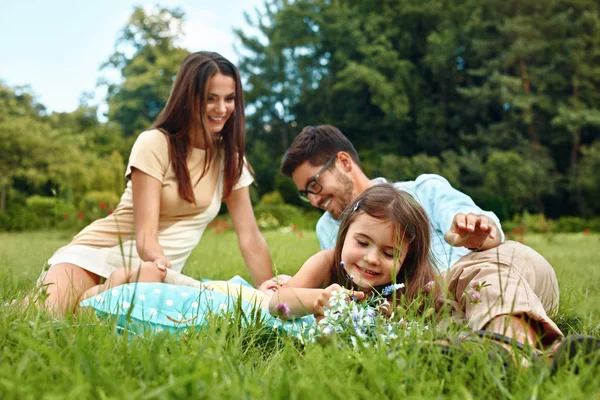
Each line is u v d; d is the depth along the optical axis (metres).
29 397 1.11
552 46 30.34
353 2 35.84
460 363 1.35
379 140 34.16
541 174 28.00
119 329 1.84
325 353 1.50
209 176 3.28
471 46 32.44
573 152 29.78
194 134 3.18
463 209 2.59
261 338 1.93
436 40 31.97
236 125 3.29
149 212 3.01
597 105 30.09
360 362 1.35
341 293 1.80
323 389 1.20
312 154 3.15
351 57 34.16
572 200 29.50
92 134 33.91
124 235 3.05
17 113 27.33
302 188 3.21
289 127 36.66
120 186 26.66
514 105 29.52
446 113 33.00
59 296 2.46
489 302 1.74
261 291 2.87
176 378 1.26
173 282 2.58
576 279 4.23
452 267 2.15
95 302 2.09
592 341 1.36
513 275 1.86
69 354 1.37
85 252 2.84
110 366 1.35
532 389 1.21
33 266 3.97
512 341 1.44
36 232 15.02
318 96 35.28
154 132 3.13
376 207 2.14
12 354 1.44
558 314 2.44
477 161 29.08
